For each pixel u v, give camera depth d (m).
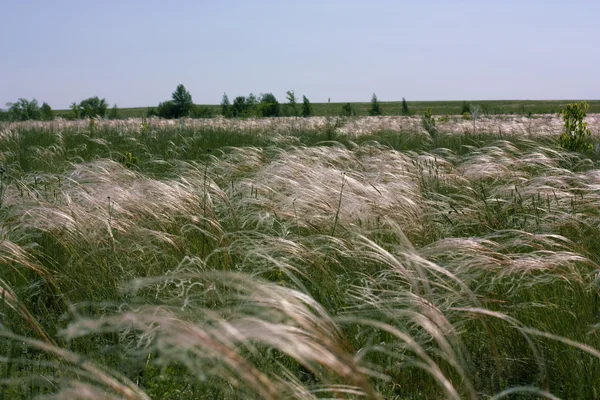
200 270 4.62
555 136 13.91
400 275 4.48
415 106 103.88
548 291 4.52
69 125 20.83
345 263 5.07
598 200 6.41
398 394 3.59
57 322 4.19
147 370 3.49
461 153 13.12
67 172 9.24
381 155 9.65
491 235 5.08
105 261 4.79
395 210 5.81
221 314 3.66
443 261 4.87
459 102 124.00
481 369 3.86
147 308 3.61
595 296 4.18
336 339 2.67
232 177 9.06
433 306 3.49
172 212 6.10
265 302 2.73
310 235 5.39
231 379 2.61
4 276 4.88
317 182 6.65
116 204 5.92
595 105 84.75
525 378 3.82
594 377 3.52
